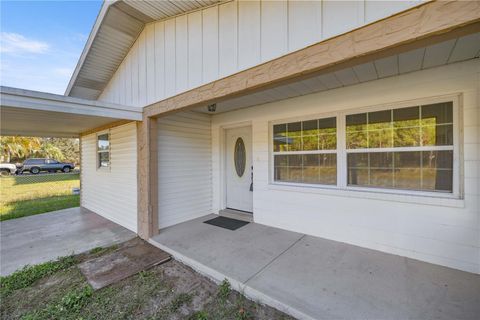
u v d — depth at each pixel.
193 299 2.26
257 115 4.30
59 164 20.55
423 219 2.71
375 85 3.02
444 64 2.55
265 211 4.24
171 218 4.36
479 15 1.30
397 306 1.92
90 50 4.45
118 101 4.96
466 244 2.47
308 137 3.74
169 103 3.52
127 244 3.69
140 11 3.48
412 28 1.52
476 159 2.40
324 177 3.59
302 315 1.89
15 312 2.11
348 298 2.05
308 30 2.03
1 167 18.81
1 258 3.19
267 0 2.33
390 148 3.00
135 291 2.39
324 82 3.09
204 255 3.01
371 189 3.13
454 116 2.55
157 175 3.99
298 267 2.62
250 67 2.48
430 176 2.73
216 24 2.85
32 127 5.14
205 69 2.99
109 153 5.16
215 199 5.20
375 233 3.05
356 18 1.75
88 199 6.34
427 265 2.61
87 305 2.17
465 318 1.77
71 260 3.09
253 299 2.20
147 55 4.00
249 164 4.78
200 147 5.00
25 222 5.02
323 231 3.52
